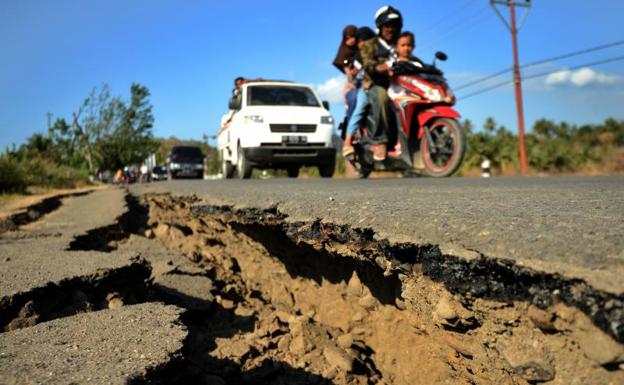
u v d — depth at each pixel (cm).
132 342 152
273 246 300
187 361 152
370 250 186
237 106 963
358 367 210
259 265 330
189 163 2503
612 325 91
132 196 893
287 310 282
